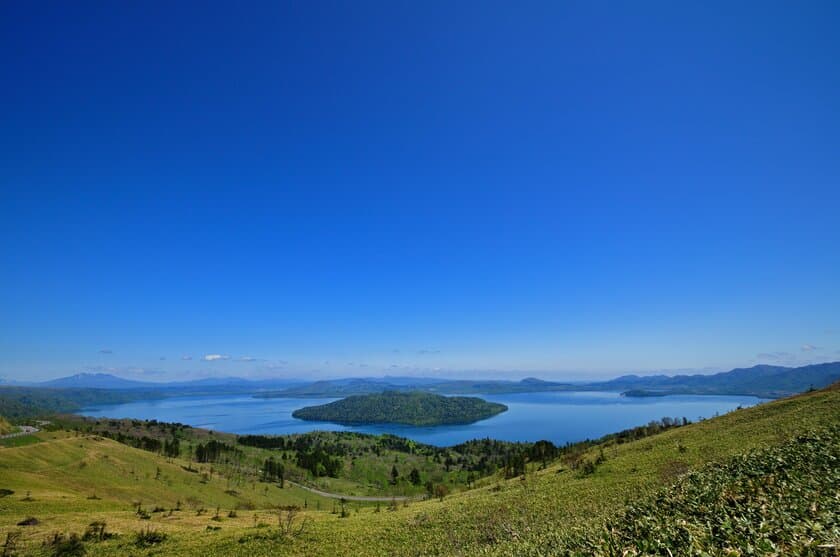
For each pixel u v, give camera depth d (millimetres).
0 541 51281
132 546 50562
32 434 184000
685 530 13250
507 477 109938
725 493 16859
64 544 48750
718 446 52688
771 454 22156
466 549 33969
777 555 9891
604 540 15156
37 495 95250
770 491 15852
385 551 40875
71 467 144625
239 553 45656
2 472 117250
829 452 19422
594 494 45812
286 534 51969
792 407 65562
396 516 61625
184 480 167500
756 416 68500
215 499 151000
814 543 9859
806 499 13781
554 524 34500
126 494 129000
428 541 41438
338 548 44750
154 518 74625
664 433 87500
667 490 21922
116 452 179875
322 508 166375
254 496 170375
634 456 65938
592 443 137125
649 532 14148
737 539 11367
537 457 142000
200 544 50062
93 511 82250
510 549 25109
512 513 45625
